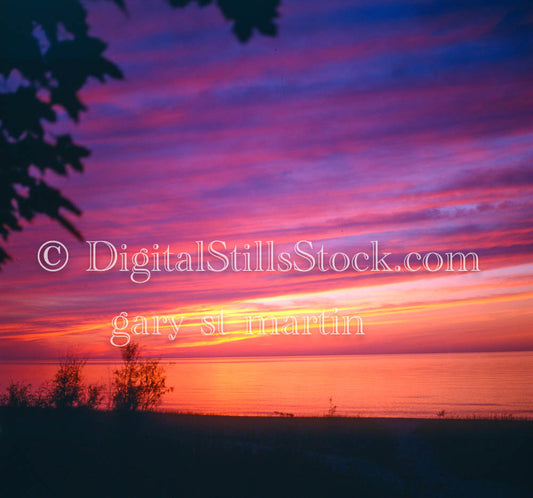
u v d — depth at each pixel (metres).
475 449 13.60
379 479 10.98
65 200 2.56
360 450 13.90
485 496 10.20
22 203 2.53
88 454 10.66
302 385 92.88
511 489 10.71
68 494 8.45
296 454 12.16
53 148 2.48
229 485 9.52
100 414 13.51
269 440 14.66
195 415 19.14
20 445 9.98
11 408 13.05
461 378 106.94
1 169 2.47
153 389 13.82
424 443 14.57
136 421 13.11
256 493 9.21
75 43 2.26
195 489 9.22
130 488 8.98
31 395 13.92
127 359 13.92
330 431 16.08
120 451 11.14
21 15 2.15
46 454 10.16
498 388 79.25
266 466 10.77
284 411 45.81
